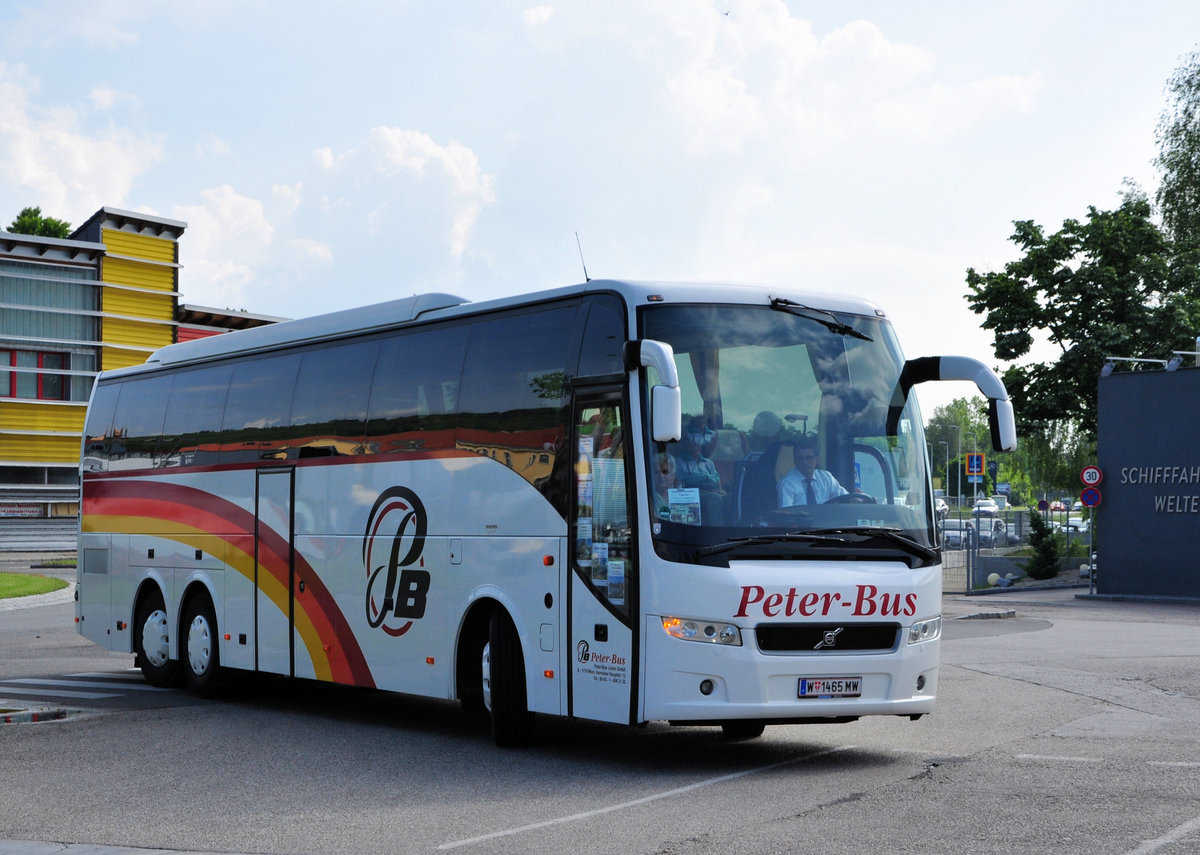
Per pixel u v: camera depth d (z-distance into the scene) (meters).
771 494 9.63
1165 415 33.88
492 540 11.11
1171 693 14.12
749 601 9.28
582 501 10.21
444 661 11.62
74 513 53.16
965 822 7.50
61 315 52.28
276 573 14.09
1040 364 45.06
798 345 10.15
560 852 7.05
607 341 10.18
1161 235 44.69
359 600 12.79
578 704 10.10
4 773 10.23
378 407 12.77
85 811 8.70
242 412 14.95
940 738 11.07
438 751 11.06
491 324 11.53
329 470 13.36
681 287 10.18
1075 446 46.69
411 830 7.80
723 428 9.72
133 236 53.97
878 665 9.62
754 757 10.34
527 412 10.90
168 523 16.14
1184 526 33.47
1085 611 29.45
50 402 51.88
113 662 19.45
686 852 6.93
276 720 13.37
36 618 27.83
